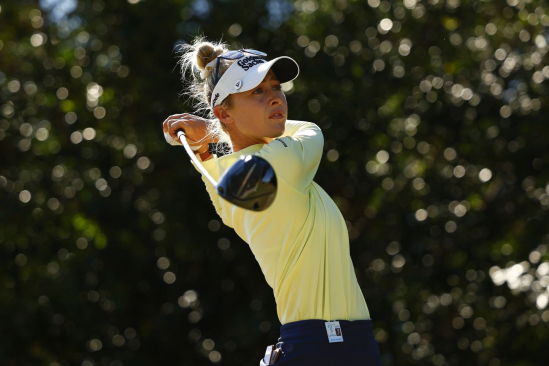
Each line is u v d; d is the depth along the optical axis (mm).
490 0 41562
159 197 41188
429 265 42719
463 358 42094
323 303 10391
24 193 40281
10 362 39781
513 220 41438
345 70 42156
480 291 41938
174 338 42719
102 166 41656
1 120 40750
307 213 10523
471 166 42281
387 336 42219
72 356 41688
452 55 42156
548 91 40594
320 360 10188
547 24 40875
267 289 42312
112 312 41156
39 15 42312
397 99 42438
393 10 41969
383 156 42062
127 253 41500
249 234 10945
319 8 42438
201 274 42781
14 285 39844
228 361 41938
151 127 41031
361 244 43125
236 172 8539
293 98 40688
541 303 38219
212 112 11711
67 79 41969
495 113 42000
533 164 41562
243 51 11305
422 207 42250
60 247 40594
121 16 41281
